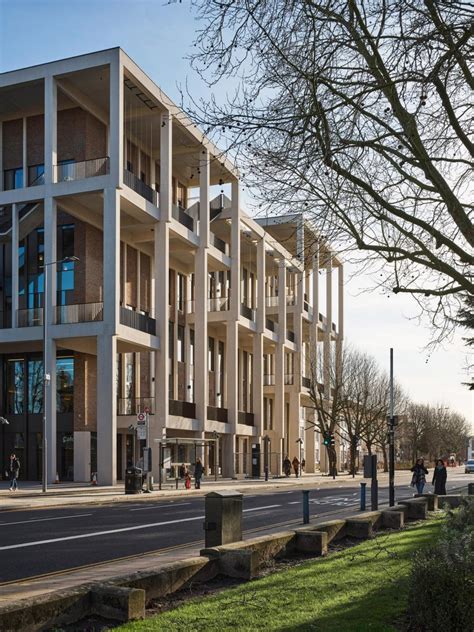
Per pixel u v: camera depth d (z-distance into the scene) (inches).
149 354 1867.6
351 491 1443.2
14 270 1541.6
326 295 2967.5
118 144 1487.5
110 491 1322.6
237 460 2324.1
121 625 264.1
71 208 1562.5
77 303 1605.6
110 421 1443.2
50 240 1510.8
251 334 2365.9
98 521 758.5
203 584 355.3
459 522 397.1
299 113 319.6
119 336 1470.2
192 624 263.6
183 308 2092.8
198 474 1491.1
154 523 733.9
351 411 2844.5
